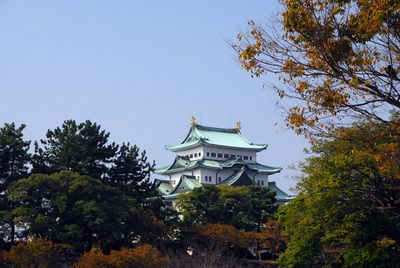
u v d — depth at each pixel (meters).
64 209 74.75
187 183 151.75
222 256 88.81
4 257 66.38
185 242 91.81
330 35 25.44
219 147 168.88
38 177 76.56
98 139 87.62
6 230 77.94
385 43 25.61
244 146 171.00
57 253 69.50
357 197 51.12
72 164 85.81
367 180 48.97
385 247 52.97
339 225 53.91
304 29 25.36
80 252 78.06
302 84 26.14
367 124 28.62
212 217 103.00
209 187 103.62
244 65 26.39
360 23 25.05
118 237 80.69
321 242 56.31
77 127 88.44
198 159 169.25
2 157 83.38
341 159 46.91
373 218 52.69
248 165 164.50
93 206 75.44
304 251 58.03
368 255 52.62
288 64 26.02
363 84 25.25
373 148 28.70
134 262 69.06
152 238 81.81
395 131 27.06
